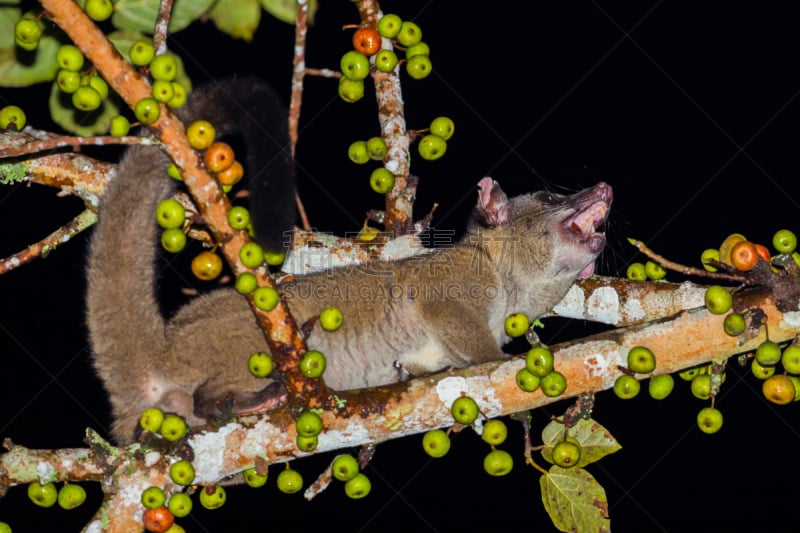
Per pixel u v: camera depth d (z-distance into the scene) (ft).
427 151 18.28
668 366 14.26
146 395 17.61
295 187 14.98
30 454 13.65
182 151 12.84
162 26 12.98
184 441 14.03
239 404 17.01
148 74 12.87
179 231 13.73
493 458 14.43
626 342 14.28
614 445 14.74
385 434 14.48
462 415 14.06
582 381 14.26
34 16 13.46
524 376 14.14
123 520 13.62
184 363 17.53
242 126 14.92
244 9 18.75
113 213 16.85
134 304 17.17
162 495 13.50
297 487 14.21
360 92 16.84
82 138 12.00
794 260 13.92
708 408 14.10
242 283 13.25
